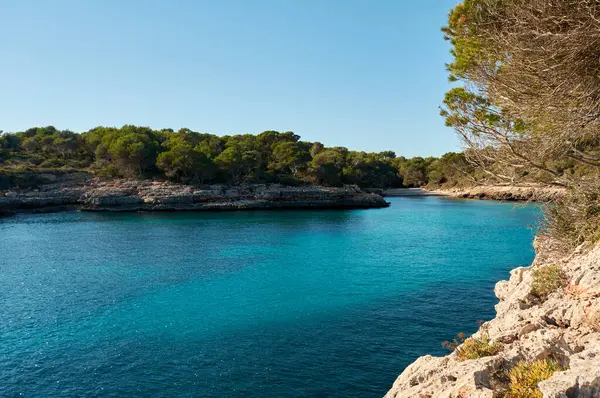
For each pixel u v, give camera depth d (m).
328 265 44.78
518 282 18.72
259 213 101.38
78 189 110.50
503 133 15.80
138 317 29.16
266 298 33.12
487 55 15.63
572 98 13.52
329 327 26.55
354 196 122.06
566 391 5.97
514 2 14.06
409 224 78.88
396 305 30.53
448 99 18.25
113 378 20.67
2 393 19.41
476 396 7.50
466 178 17.94
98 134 143.50
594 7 11.30
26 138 148.00
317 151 177.38
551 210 20.72
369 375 20.44
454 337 24.53
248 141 148.38
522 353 8.77
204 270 43.09
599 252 13.15
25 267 44.75
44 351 23.73
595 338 9.57
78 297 34.03
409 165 196.12
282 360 22.16
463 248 52.56
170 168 116.56
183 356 22.88
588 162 14.96
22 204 100.12
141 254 51.56
